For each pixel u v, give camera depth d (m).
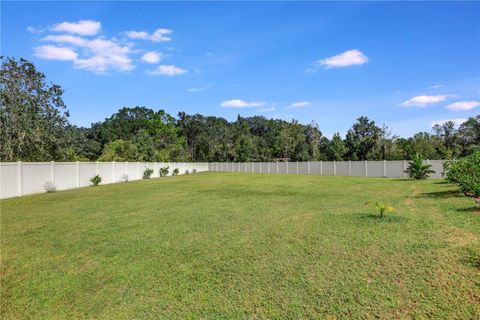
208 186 20.98
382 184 19.52
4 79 27.75
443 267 4.52
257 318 3.55
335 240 6.18
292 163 43.06
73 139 34.66
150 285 4.52
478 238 5.76
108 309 3.89
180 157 63.84
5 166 15.66
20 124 27.75
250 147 67.81
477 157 10.91
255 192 16.30
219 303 3.91
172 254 5.85
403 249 5.38
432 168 26.16
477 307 3.47
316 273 4.62
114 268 5.24
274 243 6.24
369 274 4.47
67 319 3.71
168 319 3.60
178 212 10.41
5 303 4.13
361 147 51.91
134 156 42.28
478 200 9.86
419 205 9.92
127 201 13.73
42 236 7.51
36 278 4.92
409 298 3.75
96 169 25.03
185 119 99.38
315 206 10.73
